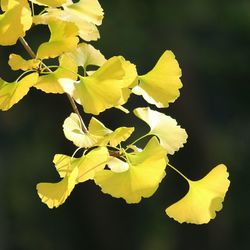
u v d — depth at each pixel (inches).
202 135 520.7
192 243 525.0
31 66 84.3
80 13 89.7
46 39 452.1
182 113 519.2
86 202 531.2
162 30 495.8
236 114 531.5
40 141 516.4
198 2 505.4
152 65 483.5
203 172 521.7
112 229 534.0
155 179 85.2
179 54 502.3
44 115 515.5
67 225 532.7
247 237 521.7
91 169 86.3
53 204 85.0
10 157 514.3
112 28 475.8
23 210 520.7
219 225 520.4
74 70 86.6
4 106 84.5
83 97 85.2
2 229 518.6
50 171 515.5
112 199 532.4
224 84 526.3
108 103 85.1
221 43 516.7
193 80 516.4
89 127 89.9
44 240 528.4
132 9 486.3
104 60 92.0
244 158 526.0
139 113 93.4
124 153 87.4
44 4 85.4
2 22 80.7
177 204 91.9
